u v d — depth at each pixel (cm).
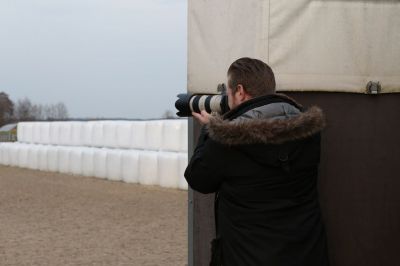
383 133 249
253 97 212
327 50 245
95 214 920
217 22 257
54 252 642
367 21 246
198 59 265
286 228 203
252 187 205
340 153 247
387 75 249
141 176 1355
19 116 5612
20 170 1794
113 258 612
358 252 249
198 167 211
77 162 1611
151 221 852
